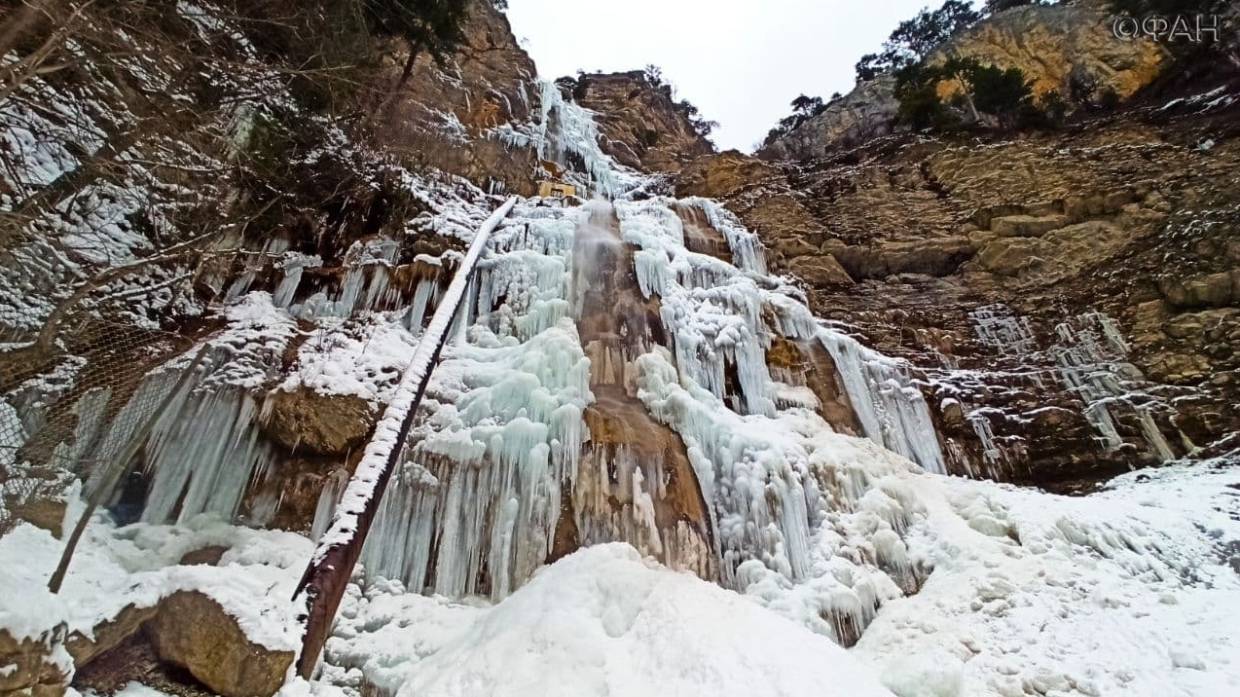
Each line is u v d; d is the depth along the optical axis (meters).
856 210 14.91
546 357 6.41
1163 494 7.37
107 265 5.48
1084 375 9.88
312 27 7.64
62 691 2.66
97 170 5.39
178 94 6.27
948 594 5.11
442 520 5.16
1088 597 4.99
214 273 7.39
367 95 10.45
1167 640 4.43
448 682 3.43
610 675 3.34
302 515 5.28
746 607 4.01
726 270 9.78
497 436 5.51
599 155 27.06
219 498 5.34
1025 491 7.19
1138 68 19.97
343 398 5.95
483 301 8.10
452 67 21.41
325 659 4.05
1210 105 14.16
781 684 3.21
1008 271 12.25
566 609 3.88
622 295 8.38
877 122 27.91
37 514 3.97
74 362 4.90
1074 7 23.44
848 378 9.05
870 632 4.80
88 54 4.93
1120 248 11.41
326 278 8.13
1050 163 13.67
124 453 3.90
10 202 5.17
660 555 5.10
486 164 14.21
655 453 5.82
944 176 14.96
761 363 8.16
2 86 3.85
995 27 25.19
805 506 5.82
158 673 3.21
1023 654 4.32
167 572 3.50
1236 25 16.25
